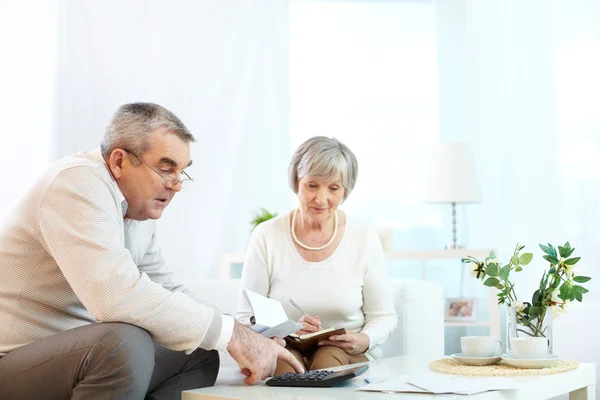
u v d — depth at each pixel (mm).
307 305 2371
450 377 1773
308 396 1571
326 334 2180
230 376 2188
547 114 4117
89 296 1646
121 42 4328
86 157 1854
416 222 4543
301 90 4547
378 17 4594
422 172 4543
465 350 1979
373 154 4547
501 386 1627
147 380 1644
